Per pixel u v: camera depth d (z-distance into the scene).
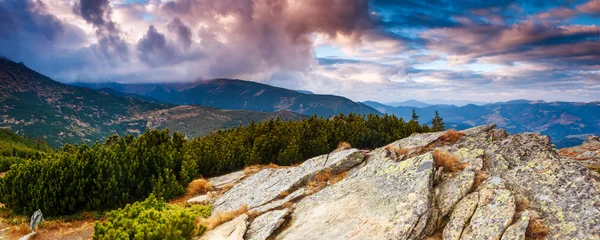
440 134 18.38
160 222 13.34
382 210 11.77
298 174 18.62
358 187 14.64
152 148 23.22
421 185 12.09
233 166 26.36
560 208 9.97
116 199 19.12
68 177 19.25
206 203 19.16
